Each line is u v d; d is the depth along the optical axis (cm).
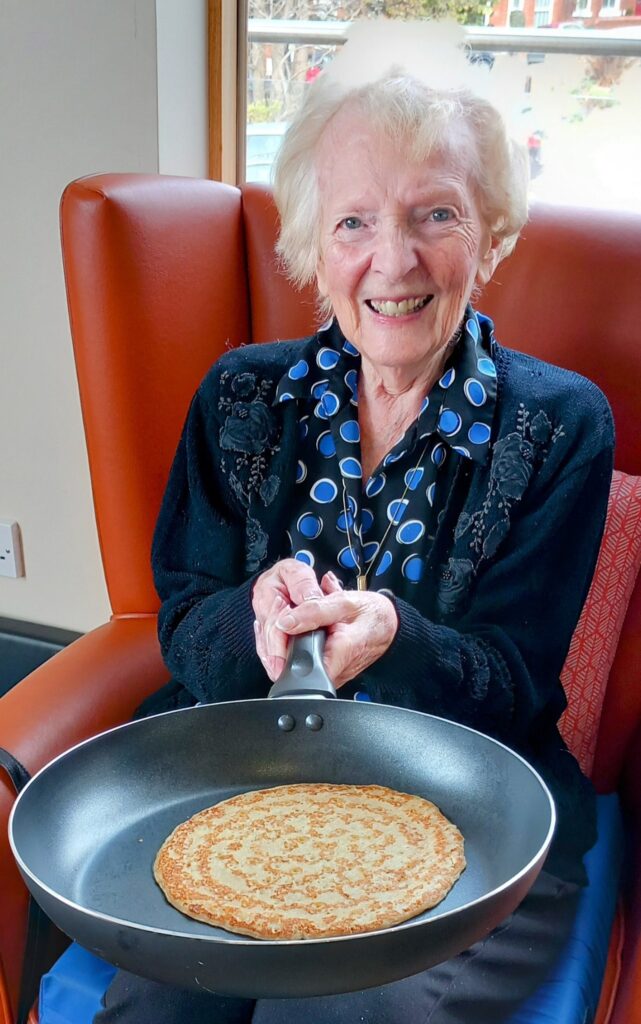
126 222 125
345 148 101
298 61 170
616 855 115
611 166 160
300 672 87
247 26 169
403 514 110
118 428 131
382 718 94
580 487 107
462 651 101
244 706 94
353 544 111
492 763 89
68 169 166
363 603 94
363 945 60
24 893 104
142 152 161
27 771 104
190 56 162
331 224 104
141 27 153
